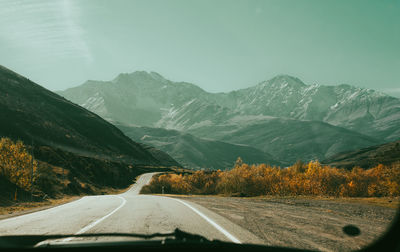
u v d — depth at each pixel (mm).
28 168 55969
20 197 37250
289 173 74812
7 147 58625
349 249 6168
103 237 6934
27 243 6398
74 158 118438
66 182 74688
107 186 114812
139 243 5020
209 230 8219
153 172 173250
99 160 136625
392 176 38406
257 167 77000
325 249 6102
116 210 14391
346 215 11812
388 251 6242
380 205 16125
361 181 54625
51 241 6578
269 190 61344
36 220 11055
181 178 104938
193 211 13367
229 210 13742
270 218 10805
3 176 42625
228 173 75000
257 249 4914
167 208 15008
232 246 4914
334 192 54000
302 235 7562
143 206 16609
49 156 100938
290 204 17359
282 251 4910
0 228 9023
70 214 12977
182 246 4590
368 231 8164
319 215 11711
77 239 6758
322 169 60250
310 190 48031
